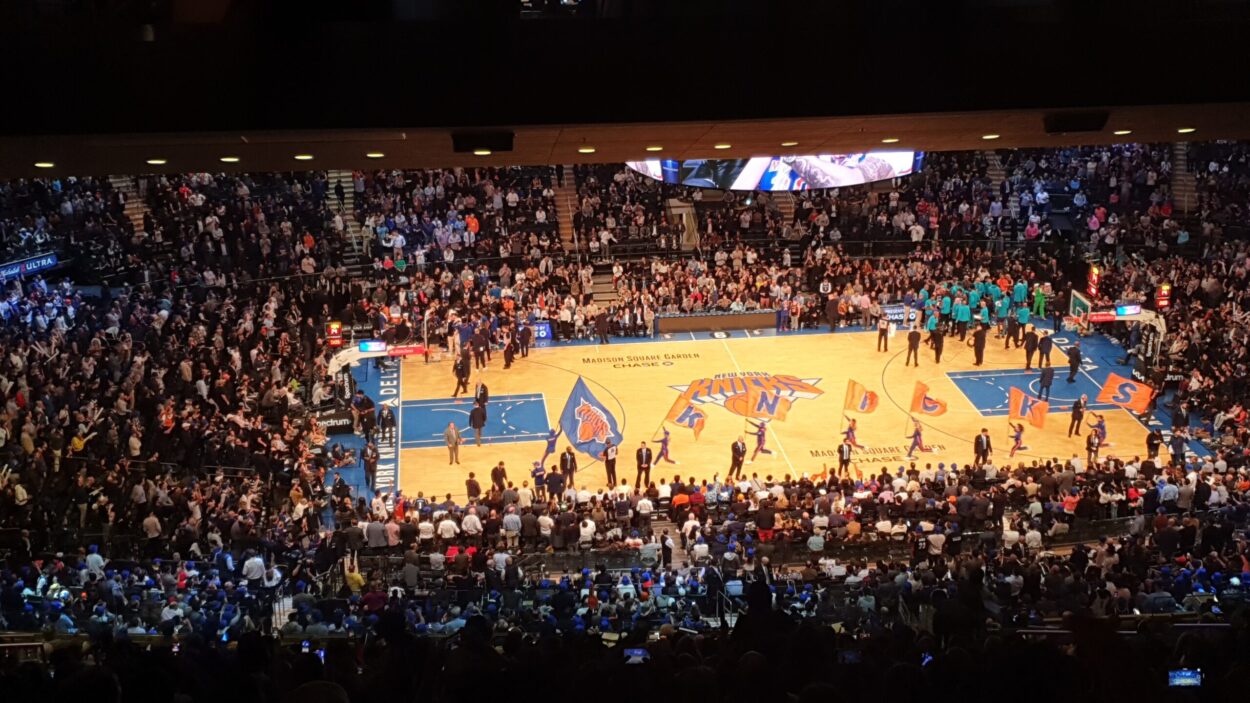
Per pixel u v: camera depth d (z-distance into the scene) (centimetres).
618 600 2052
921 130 1190
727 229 4781
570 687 815
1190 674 903
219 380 3322
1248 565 2173
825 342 4203
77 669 856
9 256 3688
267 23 990
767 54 1057
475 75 1026
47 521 2555
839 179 4462
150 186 4297
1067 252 4609
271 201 4469
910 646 1078
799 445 3394
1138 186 4881
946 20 1071
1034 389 3775
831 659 914
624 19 1038
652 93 1052
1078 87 1094
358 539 2612
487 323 4000
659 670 839
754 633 998
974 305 4194
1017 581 2009
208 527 2627
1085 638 666
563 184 4950
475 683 773
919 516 2706
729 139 1201
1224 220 4544
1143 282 4166
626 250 4719
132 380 3238
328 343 3641
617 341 4247
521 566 2580
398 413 3653
